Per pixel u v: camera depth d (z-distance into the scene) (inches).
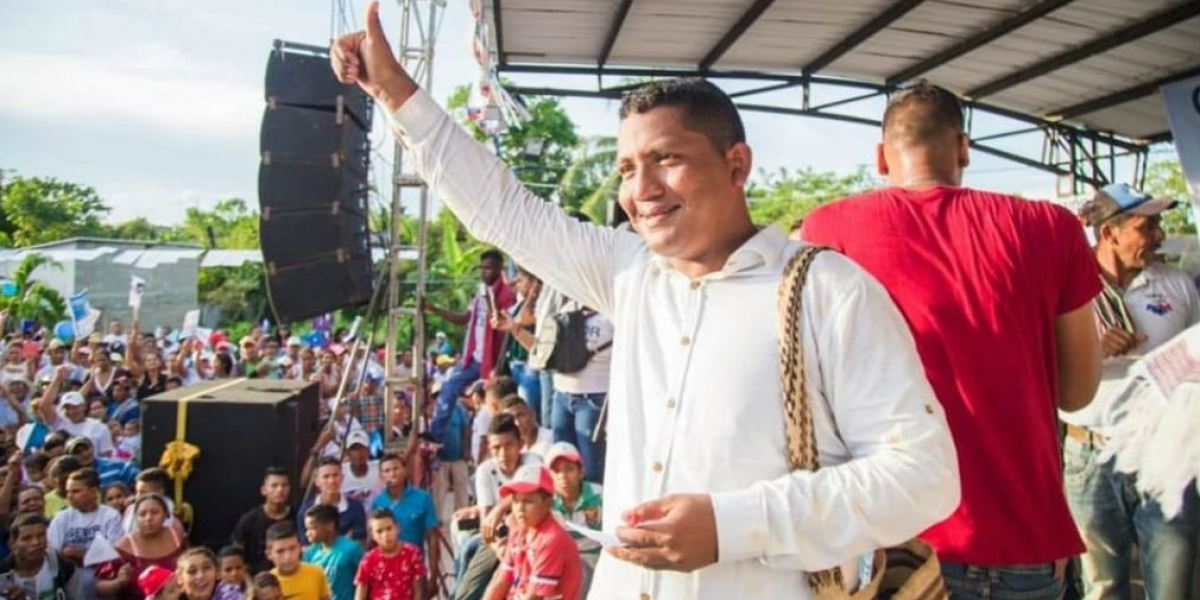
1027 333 74.8
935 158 83.0
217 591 205.3
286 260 267.1
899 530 48.9
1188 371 109.0
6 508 274.1
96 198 2326.5
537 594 152.3
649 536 48.3
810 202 1171.9
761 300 54.2
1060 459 78.1
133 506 247.1
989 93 374.3
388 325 287.9
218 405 255.1
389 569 221.1
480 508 210.5
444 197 65.8
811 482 49.4
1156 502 118.1
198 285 1176.8
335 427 312.8
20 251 1061.8
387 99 64.7
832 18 302.5
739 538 48.3
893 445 49.8
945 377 74.6
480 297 314.0
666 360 56.7
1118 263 134.9
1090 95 369.1
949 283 75.9
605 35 321.1
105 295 1043.9
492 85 275.7
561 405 225.9
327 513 229.0
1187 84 301.9
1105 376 124.3
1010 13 290.5
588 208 778.8
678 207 55.2
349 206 276.8
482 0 229.6
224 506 253.1
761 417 52.4
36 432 349.4
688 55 345.4
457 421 327.3
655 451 55.1
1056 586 75.3
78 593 232.1
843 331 51.9
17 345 525.0
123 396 438.9
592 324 216.5
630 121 56.3
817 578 52.5
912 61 347.3
